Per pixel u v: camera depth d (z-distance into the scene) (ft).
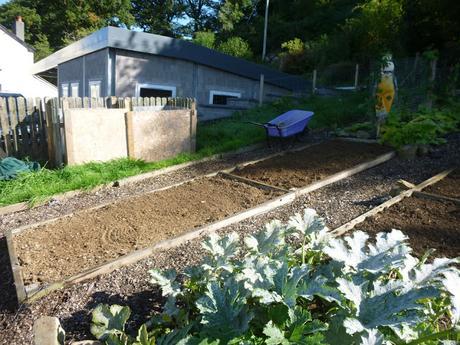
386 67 25.07
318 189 17.93
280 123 26.61
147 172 21.84
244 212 14.70
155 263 11.42
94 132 22.43
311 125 30.66
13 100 22.41
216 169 22.35
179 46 40.96
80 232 13.76
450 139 24.27
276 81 48.96
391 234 8.36
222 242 9.12
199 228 13.20
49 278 10.67
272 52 96.48
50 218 15.48
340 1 92.38
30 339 8.55
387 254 7.64
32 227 14.44
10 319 9.38
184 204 16.33
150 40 38.88
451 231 12.23
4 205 17.34
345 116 32.96
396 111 26.76
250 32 111.34
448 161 20.51
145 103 28.53
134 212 15.57
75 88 47.55
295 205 16.06
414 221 13.20
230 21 117.60
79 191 19.03
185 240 12.74
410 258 7.90
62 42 122.72
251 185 18.76
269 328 5.88
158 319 7.81
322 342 6.18
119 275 10.82
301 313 6.36
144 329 6.72
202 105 39.09
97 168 21.44
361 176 19.43
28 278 10.70
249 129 30.63
